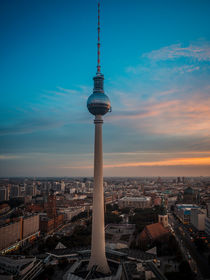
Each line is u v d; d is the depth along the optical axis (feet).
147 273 630.74
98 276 625.41
